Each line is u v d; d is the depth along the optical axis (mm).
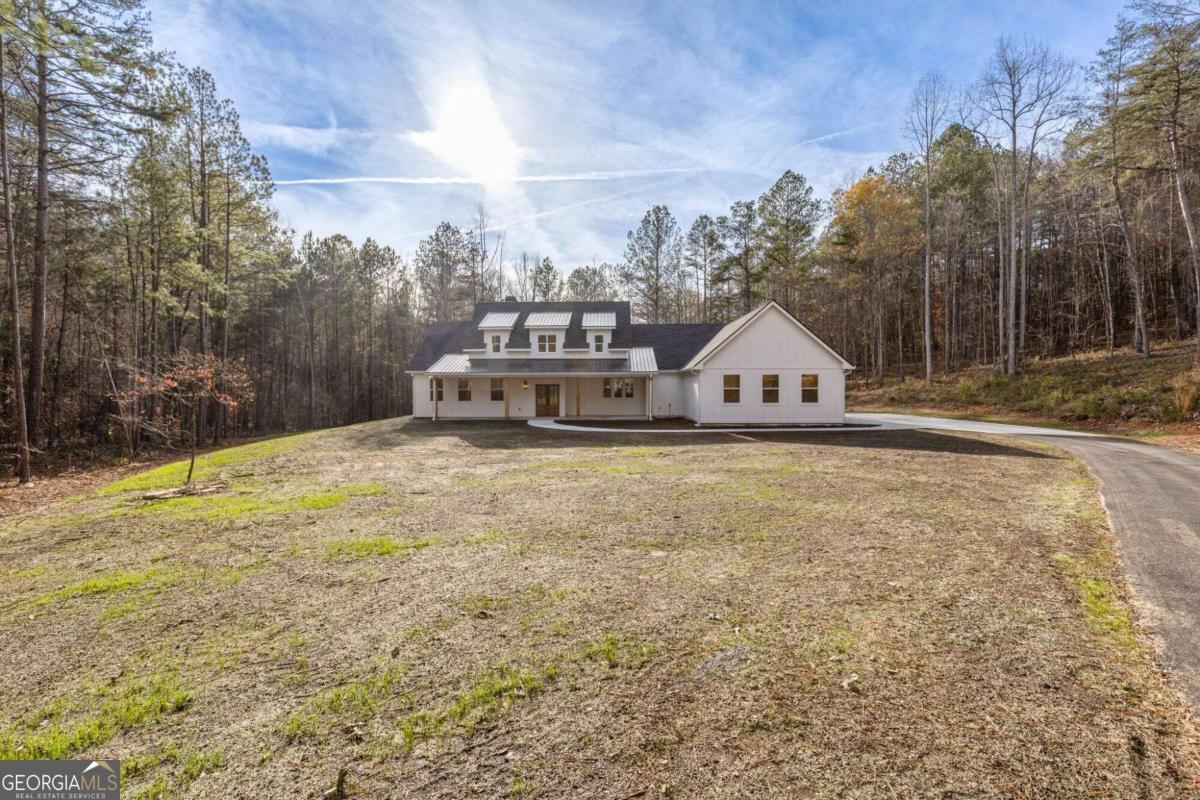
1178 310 25594
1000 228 26641
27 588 4609
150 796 2182
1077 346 28828
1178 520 6055
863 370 36219
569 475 9930
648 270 41250
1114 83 20719
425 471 10742
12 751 2479
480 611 3951
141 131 14938
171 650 3453
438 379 25781
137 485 9625
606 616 3830
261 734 2578
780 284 36594
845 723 2555
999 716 2584
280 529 6414
